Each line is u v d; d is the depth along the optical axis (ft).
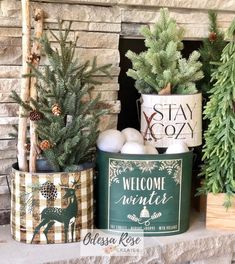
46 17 4.31
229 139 4.20
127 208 4.15
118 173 4.11
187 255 4.17
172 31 4.40
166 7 4.75
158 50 4.42
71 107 4.00
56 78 4.04
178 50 4.57
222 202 4.36
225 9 5.00
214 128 4.29
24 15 3.93
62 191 3.93
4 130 4.35
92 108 4.22
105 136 4.20
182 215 4.27
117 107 4.70
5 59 4.27
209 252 4.26
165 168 4.11
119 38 4.75
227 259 4.37
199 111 4.48
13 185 4.05
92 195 4.18
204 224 4.53
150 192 4.13
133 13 4.68
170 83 4.37
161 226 4.20
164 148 4.41
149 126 4.41
